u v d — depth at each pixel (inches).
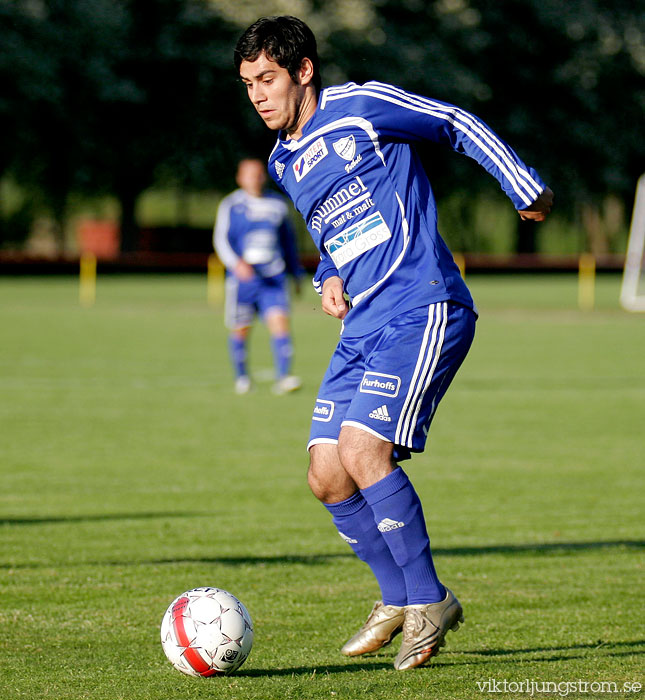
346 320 562.9
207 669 504.4
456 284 548.7
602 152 5979.3
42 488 1027.3
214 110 5329.7
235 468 1147.3
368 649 556.1
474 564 765.3
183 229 6112.2
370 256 546.6
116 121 5255.9
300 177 557.3
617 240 7145.7
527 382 1940.2
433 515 933.2
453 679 509.7
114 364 2117.4
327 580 719.1
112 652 553.9
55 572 727.1
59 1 4808.1
